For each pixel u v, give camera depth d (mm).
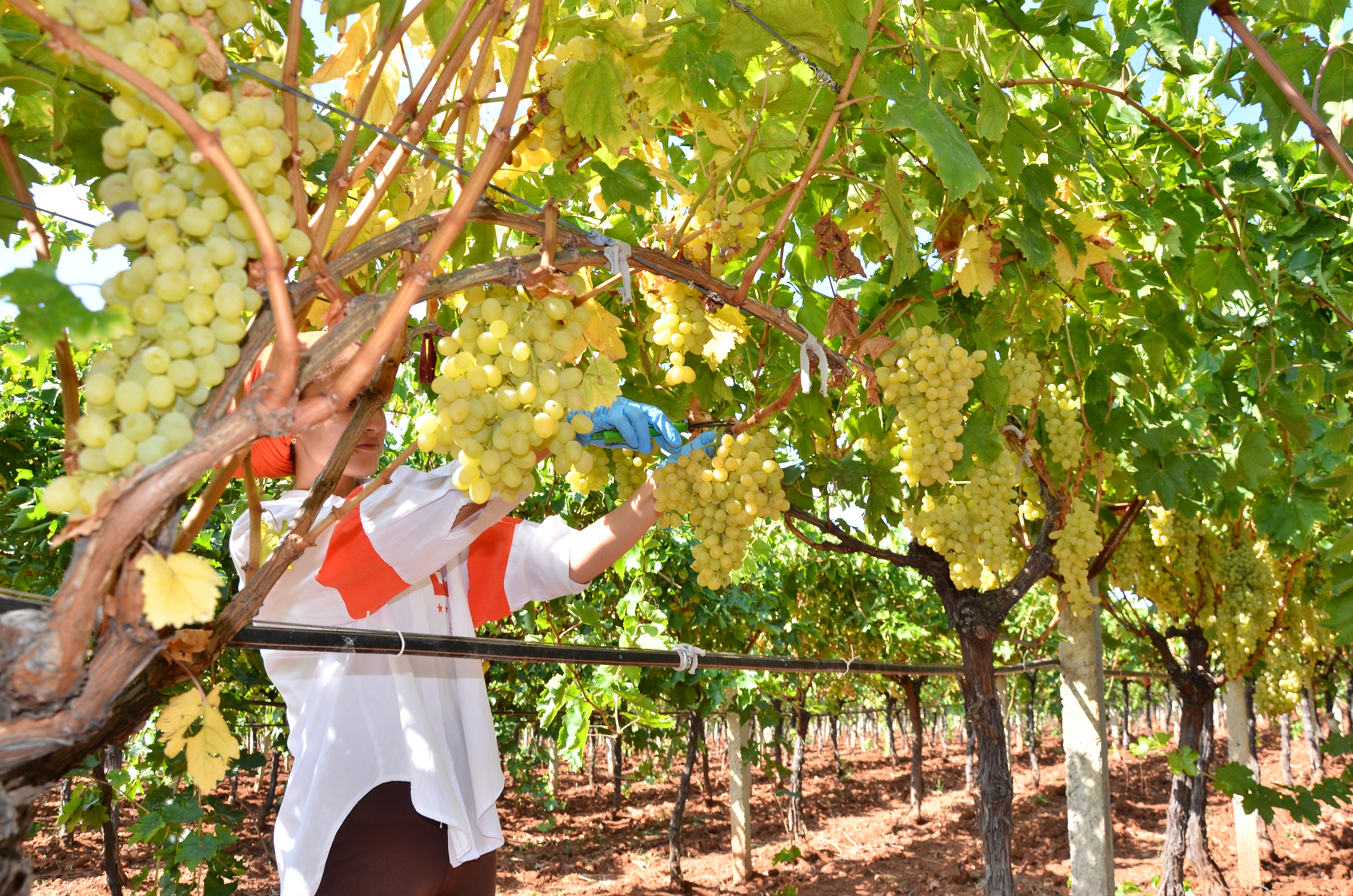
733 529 1878
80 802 4465
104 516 728
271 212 899
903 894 10688
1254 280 3375
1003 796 4312
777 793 16484
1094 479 4617
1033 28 2475
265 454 1804
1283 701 8273
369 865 1604
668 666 2129
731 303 1729
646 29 1646
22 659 738
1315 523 5273
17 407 5781
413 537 1530
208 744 1018
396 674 1733
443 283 1148
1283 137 2100
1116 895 9320
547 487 6211
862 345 2248
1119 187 3182
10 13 1070
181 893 4043
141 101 852
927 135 1631
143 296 816
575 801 18375
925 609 15289
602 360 1401
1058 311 3250
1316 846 11852
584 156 1715
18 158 1167
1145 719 32562
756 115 1823
